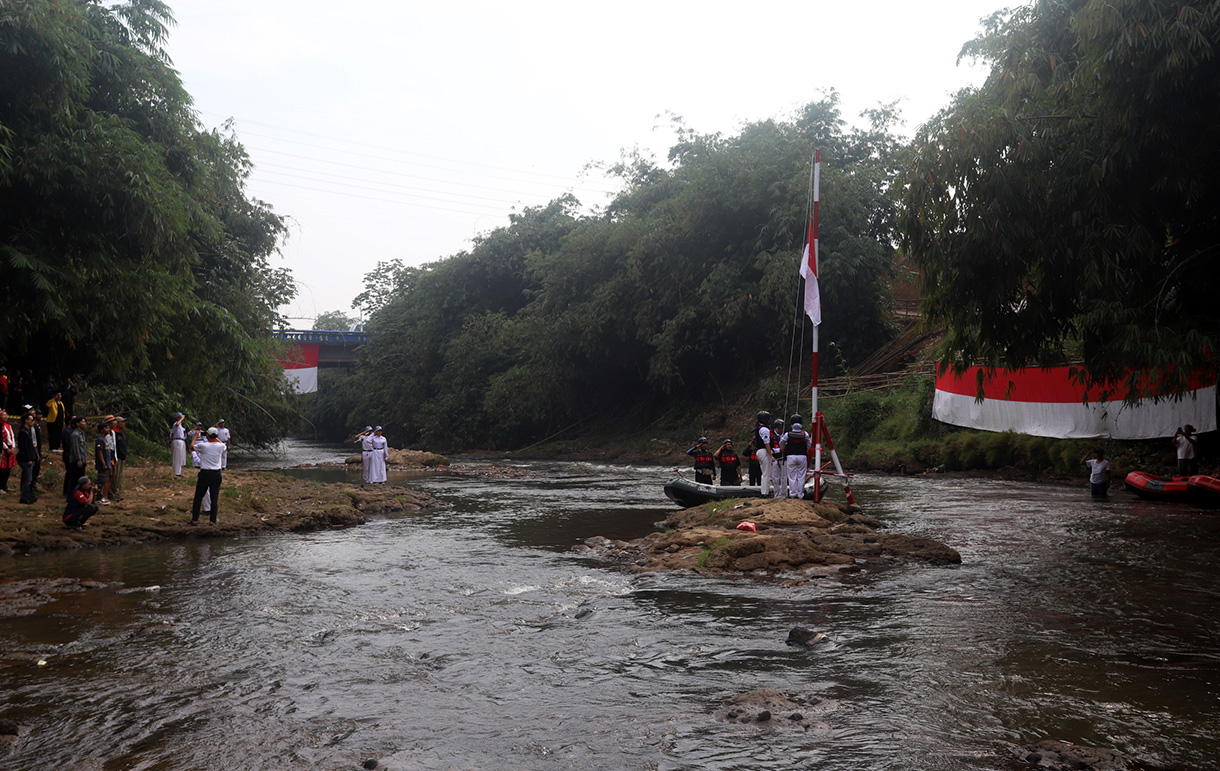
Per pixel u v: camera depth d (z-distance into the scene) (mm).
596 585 9648
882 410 34344
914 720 5125
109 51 18844
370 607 8469
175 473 21219
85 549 12422
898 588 9258
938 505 18250
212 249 29875
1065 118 13234
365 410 73500
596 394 55688
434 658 6621
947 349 14859
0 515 13664
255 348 23391
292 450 62844
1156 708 5312
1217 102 11625
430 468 35844
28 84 13945
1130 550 11703
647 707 5441
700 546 11812
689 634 7340
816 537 12219
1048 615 7898
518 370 52812
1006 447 26453
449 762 4535
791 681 5953
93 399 26359
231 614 8156
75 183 14484
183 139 20828
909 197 13805
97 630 7504
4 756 4645
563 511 18141
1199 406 21125
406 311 69438
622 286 46469
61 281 14711
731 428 41719
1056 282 13719
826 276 37781
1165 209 13234
